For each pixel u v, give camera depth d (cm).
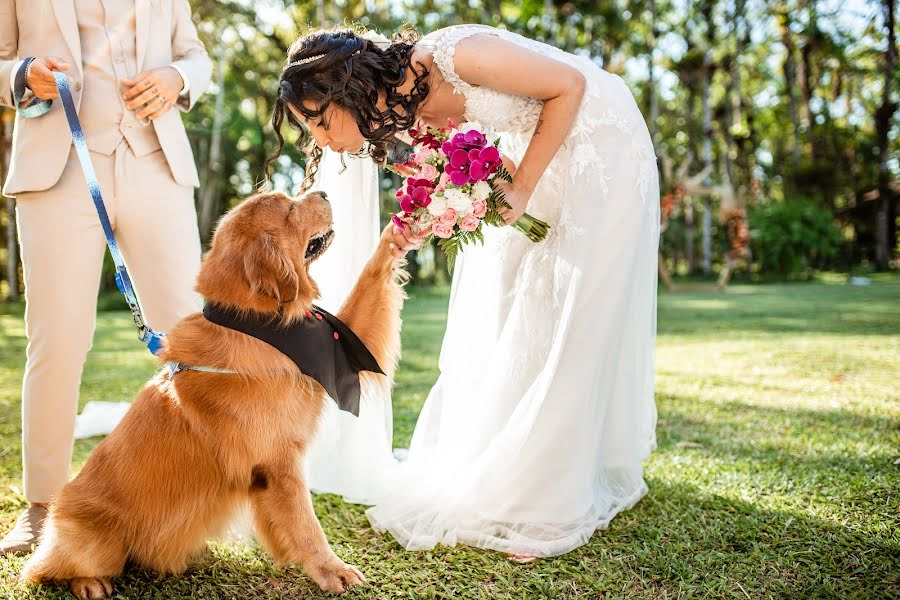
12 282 1797
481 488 261
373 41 257
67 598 223
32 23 274
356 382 256
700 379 542
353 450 306
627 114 262
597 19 2175
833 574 222
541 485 255
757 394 482
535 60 245
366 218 313
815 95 2881
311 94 239
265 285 227
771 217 2039
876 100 2881
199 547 244
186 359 235
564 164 266
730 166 2355
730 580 222
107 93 279
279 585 234
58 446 278
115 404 446
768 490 294
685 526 264
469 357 290
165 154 291
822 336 750
